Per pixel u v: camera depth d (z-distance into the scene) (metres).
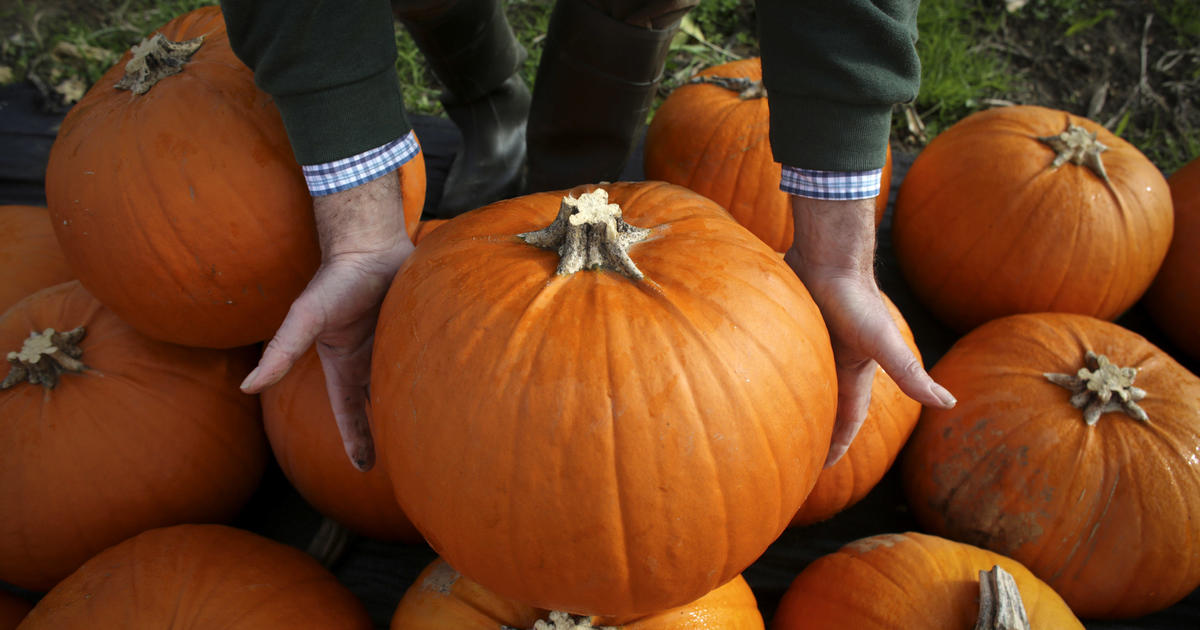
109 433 1.76
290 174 1.59
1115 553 1.78
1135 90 3.62
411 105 3.42
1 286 2.11
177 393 1.84
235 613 1.49
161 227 1.55
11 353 1.74
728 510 1.15
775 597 2.03
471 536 1.18
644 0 2.07
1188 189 2.49
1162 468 1.76
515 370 1.12
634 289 1.18
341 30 1.29
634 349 1.11
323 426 1.78
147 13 3.74
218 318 1.69
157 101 1.57
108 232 1.57
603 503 1.11
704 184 2.45
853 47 1.23
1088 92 3.63
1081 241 2.20
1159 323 2.60
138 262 1.58
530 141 2.57
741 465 1.14
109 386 1.79
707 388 1.12
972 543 1.95
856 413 1.56
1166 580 1.79
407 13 2.31
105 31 3.62
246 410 1.98
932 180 2.42
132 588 1.50
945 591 1.58
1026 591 1.59
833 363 1.30
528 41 3.76
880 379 1.95
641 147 3.19
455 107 2.76
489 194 2.76
